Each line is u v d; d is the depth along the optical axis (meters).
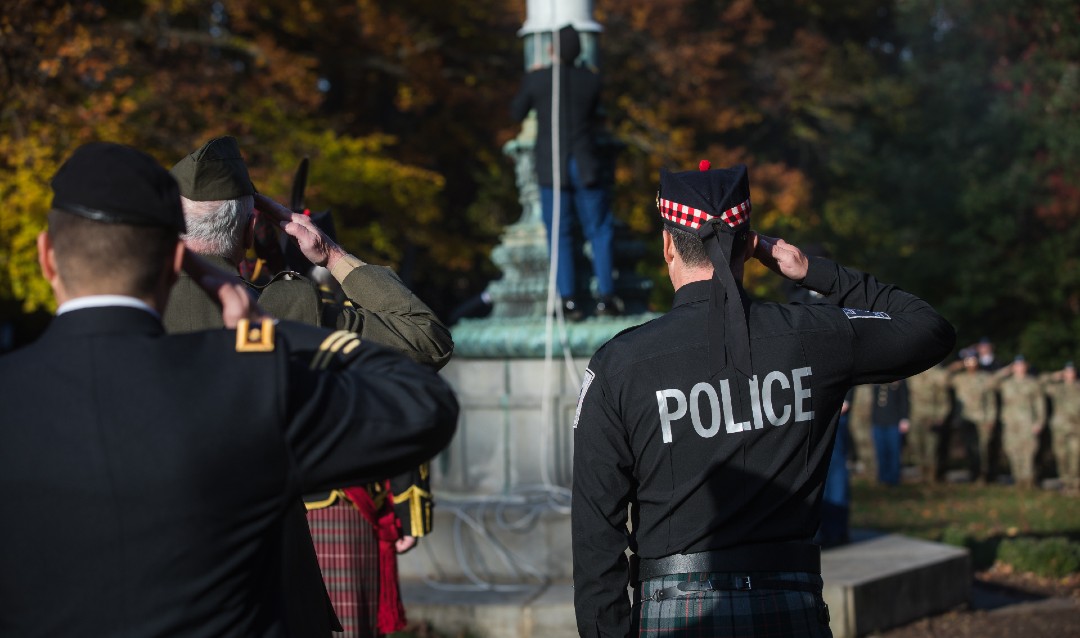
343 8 24.55
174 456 2.31
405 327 3.52
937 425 20.78
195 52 20.38
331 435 2.40
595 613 3.54
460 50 28.73
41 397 2.35
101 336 2.40
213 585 2.32
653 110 29.45
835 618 8.95
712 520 3.46
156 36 20.42
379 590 4.96
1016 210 29.53
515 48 28.89
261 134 20.73
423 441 2.48
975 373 21.02
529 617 8.12
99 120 14.95
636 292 10.39
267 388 2.39
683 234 3.67
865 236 32.69
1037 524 15.21
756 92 33.56
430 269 31.08
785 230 32.50
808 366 3.54
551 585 8.87
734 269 3.73
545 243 10.09
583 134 9.65
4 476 2.31
